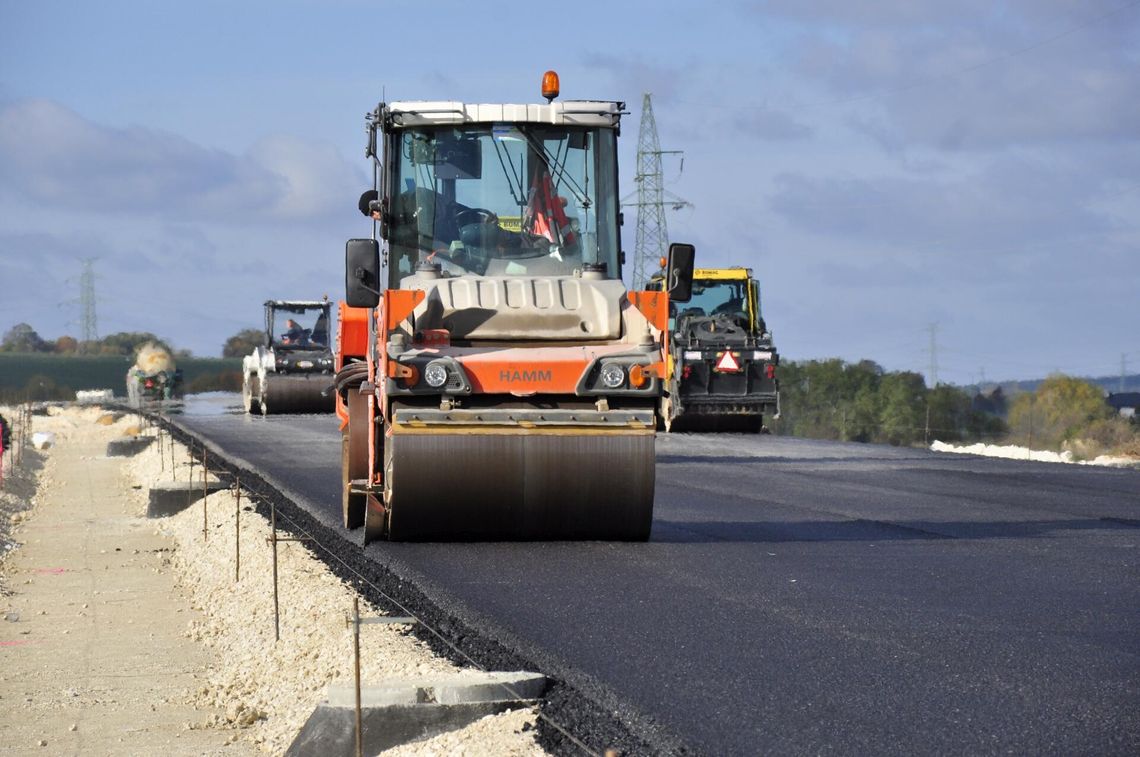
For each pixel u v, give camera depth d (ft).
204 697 55.11
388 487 76.74
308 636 58.80
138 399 392.27
